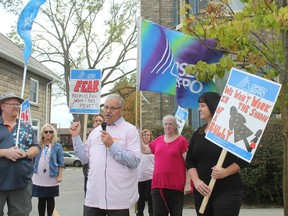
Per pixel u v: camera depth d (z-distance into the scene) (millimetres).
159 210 5914
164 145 5957
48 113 25219
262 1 4555
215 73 5246
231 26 4633
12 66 20281
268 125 10328
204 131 4414
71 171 29688
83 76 7152
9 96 5133
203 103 4383
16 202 5023
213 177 3988
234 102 4066
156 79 5906
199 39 5152
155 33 5961
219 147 4199
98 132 4602
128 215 4375
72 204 11070
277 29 4531
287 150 4273
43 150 7586
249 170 10102
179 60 5883
